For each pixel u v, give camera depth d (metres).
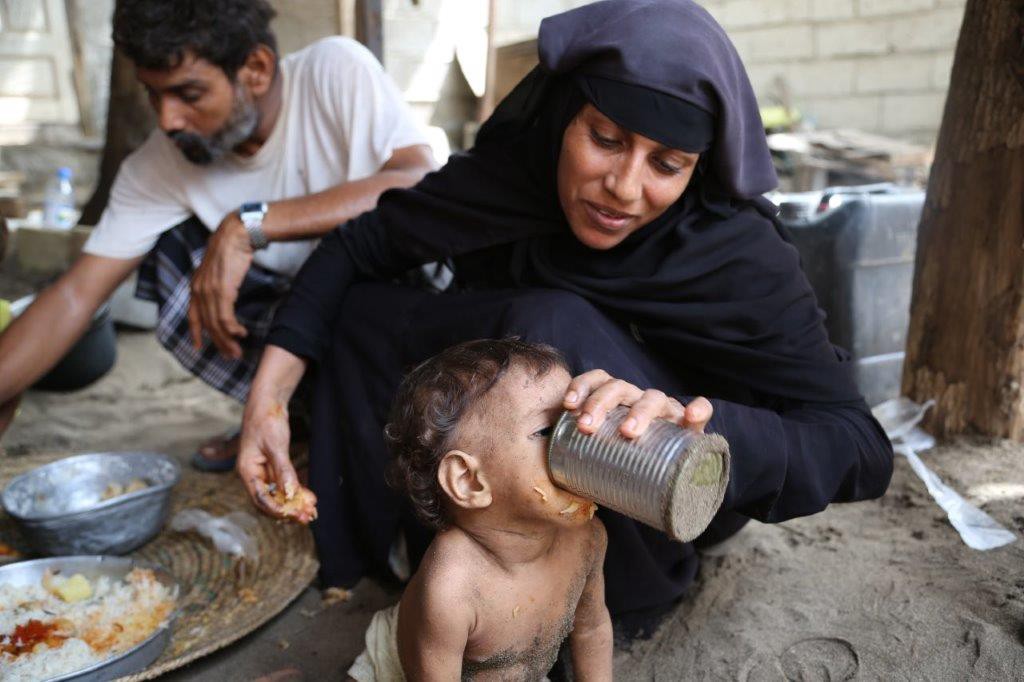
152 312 4.10
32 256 4.57
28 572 1.91
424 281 2.30
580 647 1.50
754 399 1.77
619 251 1.70
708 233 1.62
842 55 8.52
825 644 1.67
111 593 1.87
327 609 1.93
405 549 1.94
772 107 8.55
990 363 2.36
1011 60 2.18
